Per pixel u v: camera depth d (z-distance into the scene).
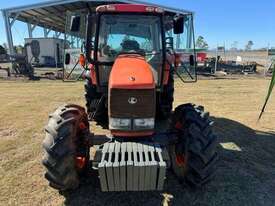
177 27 4.98
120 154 3.08
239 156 4.82
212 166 3.38
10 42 18.94
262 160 4.70
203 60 19.73
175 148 3.81
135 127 3.30
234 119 7.10
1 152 4.99
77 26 4.57
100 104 5.30
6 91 11.48
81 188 3.81
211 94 10.70
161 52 4.55
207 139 3.37
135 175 2.97
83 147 3.77
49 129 3.29
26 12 21.27
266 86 13.10
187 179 3.51
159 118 6.24
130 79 3.27
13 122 6.82
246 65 21.62
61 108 3.64
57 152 3.19
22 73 16.95
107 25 4.62
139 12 4.51
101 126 6.14
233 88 12.34
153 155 3.06
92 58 4.51
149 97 3.25
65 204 3.49
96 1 17.59
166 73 4.89
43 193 3.71
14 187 3.85
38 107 8.45
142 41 4.70
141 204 3.47
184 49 7.28
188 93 10.86
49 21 26.66
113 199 3.58
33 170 4.33
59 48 27.58
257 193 3.72
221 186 3.86
